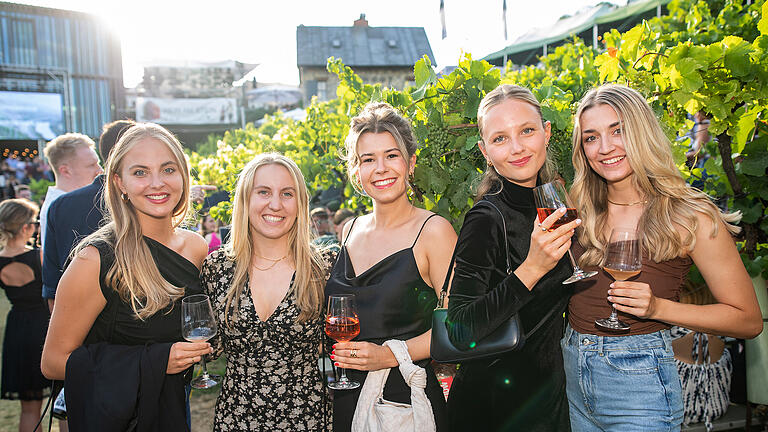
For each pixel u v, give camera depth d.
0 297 8.95
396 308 1.91
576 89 3.17
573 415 1.87
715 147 3.52
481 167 2.70
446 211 2.72
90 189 2.96
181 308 1.88
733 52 2.28
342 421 1.99
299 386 2.00
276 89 28.19
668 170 1.65
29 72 21.08
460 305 1.63
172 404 1.91
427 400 1.80
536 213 1.73
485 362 1.77
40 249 3.80
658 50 2.59
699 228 1.59
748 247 2.94
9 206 3.83
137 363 1.79
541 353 1.71
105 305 1.87
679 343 2.93
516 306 1.51
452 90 2.62
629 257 1.59
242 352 2.00
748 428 2.92
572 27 8.88
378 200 1.98
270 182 2.01
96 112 22.67
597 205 1.87
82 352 1.81
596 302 1.77
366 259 2.02
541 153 1.69
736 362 3.16
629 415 1.68
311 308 2.00
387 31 28.41
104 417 1.74
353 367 1.80
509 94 1.68
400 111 2.70
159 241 2.07
